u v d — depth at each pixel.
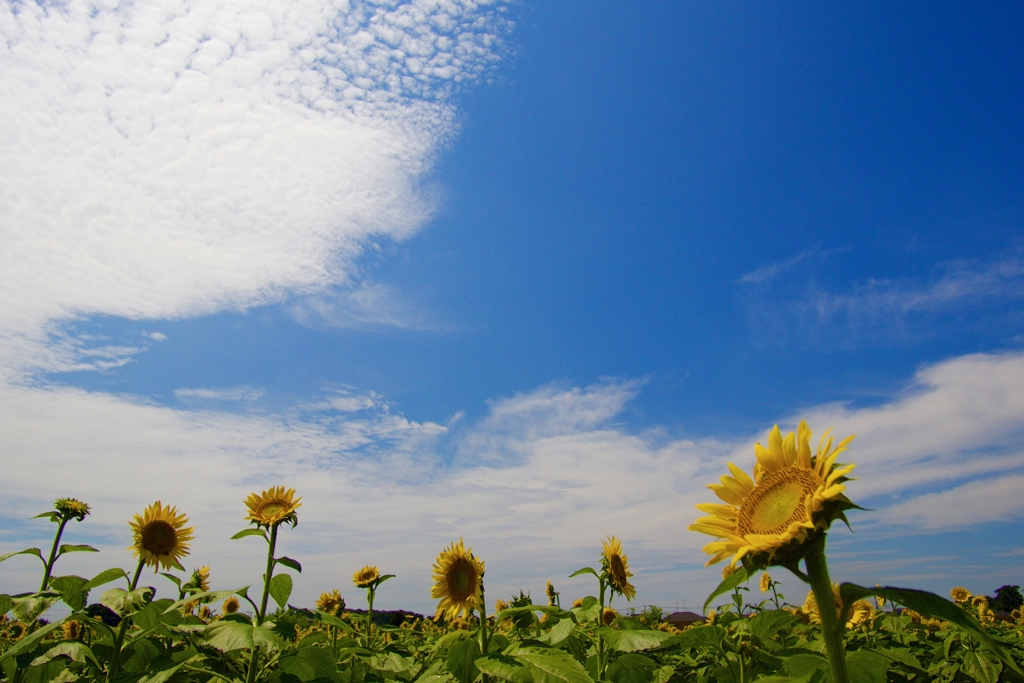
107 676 6.04
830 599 2.42
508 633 8.38
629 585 6.59
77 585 6.59
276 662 5.71
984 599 10.32
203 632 5.44
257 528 6.57
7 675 5.90
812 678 2.52
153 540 7.96
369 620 9.04
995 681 5.23
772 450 3.02
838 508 2.49
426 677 5.54
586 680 4.36
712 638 5.52
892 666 6.23
